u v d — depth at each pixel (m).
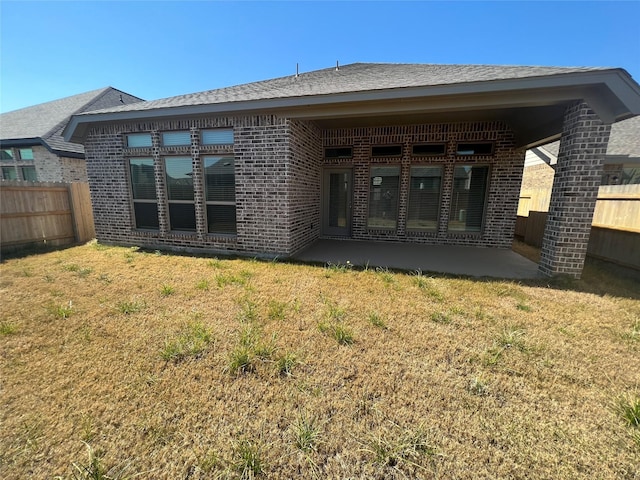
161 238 6.77
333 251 6.71
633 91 3.77
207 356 2.49
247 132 5.75
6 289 4.05
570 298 3.88
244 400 1.99
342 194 8.29
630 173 9.41
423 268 5.31
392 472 1.49
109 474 1.47
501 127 6.87
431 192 7.64
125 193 6.82
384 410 1.90
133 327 2.99
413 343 2.71
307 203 7.03
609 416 1.85
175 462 1.55
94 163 6.89
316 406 1.93
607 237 5.38
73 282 4.38
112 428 1.75
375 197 8.05
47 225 7.16
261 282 4.41
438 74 5.83
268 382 2.17
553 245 4.70
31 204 6.86
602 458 1.56
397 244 7.65
